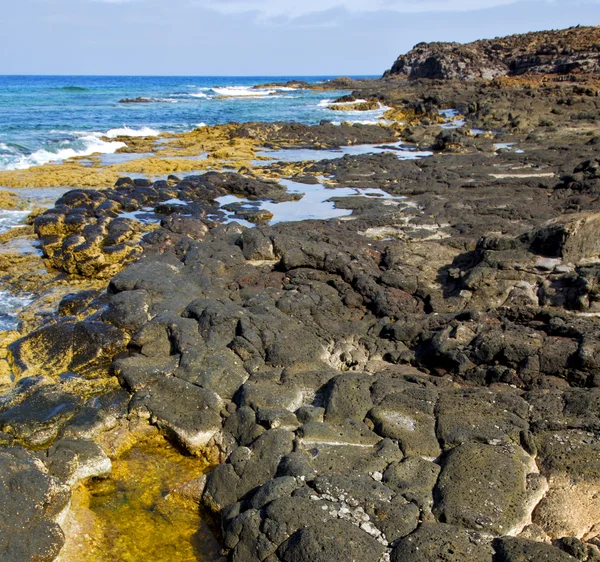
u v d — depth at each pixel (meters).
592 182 18.97
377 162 27.41
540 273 11.19
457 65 79.12
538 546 5.58
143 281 11.70
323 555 5.64
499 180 21.77
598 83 53.12
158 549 6.54
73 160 28.00
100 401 8.73
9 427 8.03
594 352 8.12
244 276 12.66
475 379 8.81
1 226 17.00
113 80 187.50
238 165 27.41
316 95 87.06
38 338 10.27
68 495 6.54
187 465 7.99
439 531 5.85
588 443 6.92
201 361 9.17
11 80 165.12
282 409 7.96
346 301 11.53
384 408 7.77
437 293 11.46
